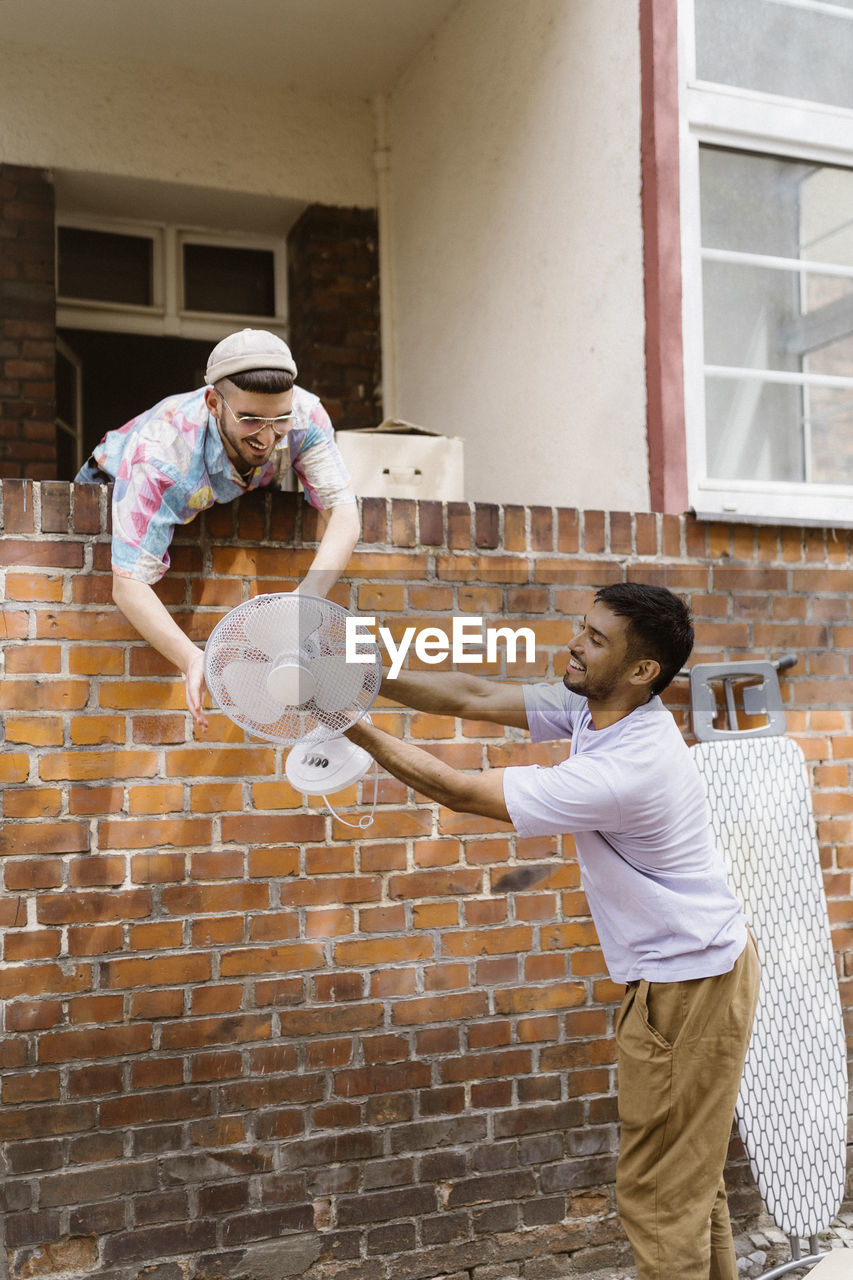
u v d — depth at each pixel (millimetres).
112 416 5562
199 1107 2918
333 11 4965
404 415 5531
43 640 2828
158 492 2604
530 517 3305
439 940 3152
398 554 3162
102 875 2857
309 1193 3008
